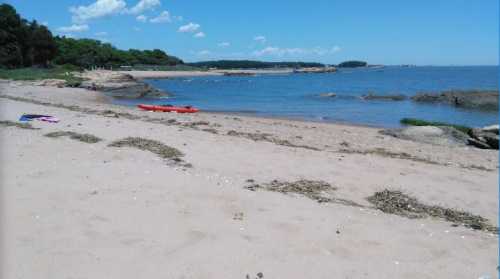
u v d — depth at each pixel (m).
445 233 7.47
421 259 6.34
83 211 7.48
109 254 6.00
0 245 6.14
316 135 19.95
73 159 11.16
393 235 7.17
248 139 16.66
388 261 6.21
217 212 7.75
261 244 6.52
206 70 178.75
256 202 8.42
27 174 9.55
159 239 6.52
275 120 28.06
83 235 6.55
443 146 19.47
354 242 6.77
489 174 12.70
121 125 18.11
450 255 6.52
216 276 5.57
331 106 40.09
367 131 23.19
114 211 7.54
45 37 92.44
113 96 45.59
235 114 31.97
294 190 9.76
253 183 10.04
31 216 7.18
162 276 5.52
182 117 24.94
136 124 18.88
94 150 12.38
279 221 7.45
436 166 13.45
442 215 8.87
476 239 7.25
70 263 5.73
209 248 6.30
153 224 7.06
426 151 17.45
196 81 98.69
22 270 5.52
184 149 13.39
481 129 20.69
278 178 10.73
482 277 5.86
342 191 10.09
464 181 11.59
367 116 32.47
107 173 9.88
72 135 14.51
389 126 26.47
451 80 104.12
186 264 5.83
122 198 8.21
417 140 20.38
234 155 13.00
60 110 23.78
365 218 7.96
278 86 78.44
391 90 65.50
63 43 113.44
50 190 8.50
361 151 15.84
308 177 11.01
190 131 17.62
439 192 10.45
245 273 5.68
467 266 6.17
